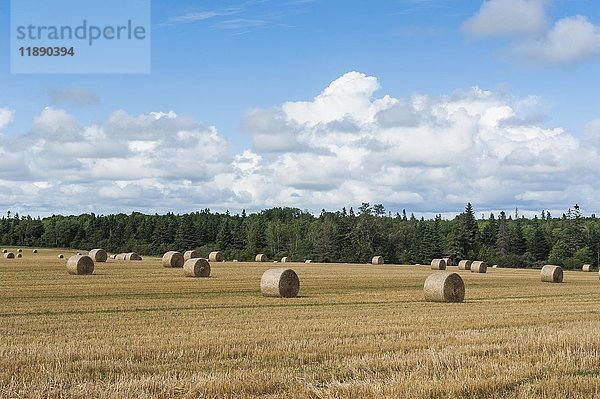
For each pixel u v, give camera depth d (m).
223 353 17.11
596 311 29.95
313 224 163.88
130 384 13.14
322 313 28.27
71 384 13.41
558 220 178.00
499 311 29.80
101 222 181.00
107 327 22.81
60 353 16.47
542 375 14.42
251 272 62.88
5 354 16.31
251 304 33.12
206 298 36.22
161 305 31.56
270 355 16.92
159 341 18.91
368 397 12.40
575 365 15.43
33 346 17.67
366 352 17.44
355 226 139.38
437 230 139.38
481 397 12.66
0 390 12.73
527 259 125.56
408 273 69.31
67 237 175.25
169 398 12.45
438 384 13.05
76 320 25.08
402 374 14.42
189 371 14.98
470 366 15.11
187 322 24.36
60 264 71.94
